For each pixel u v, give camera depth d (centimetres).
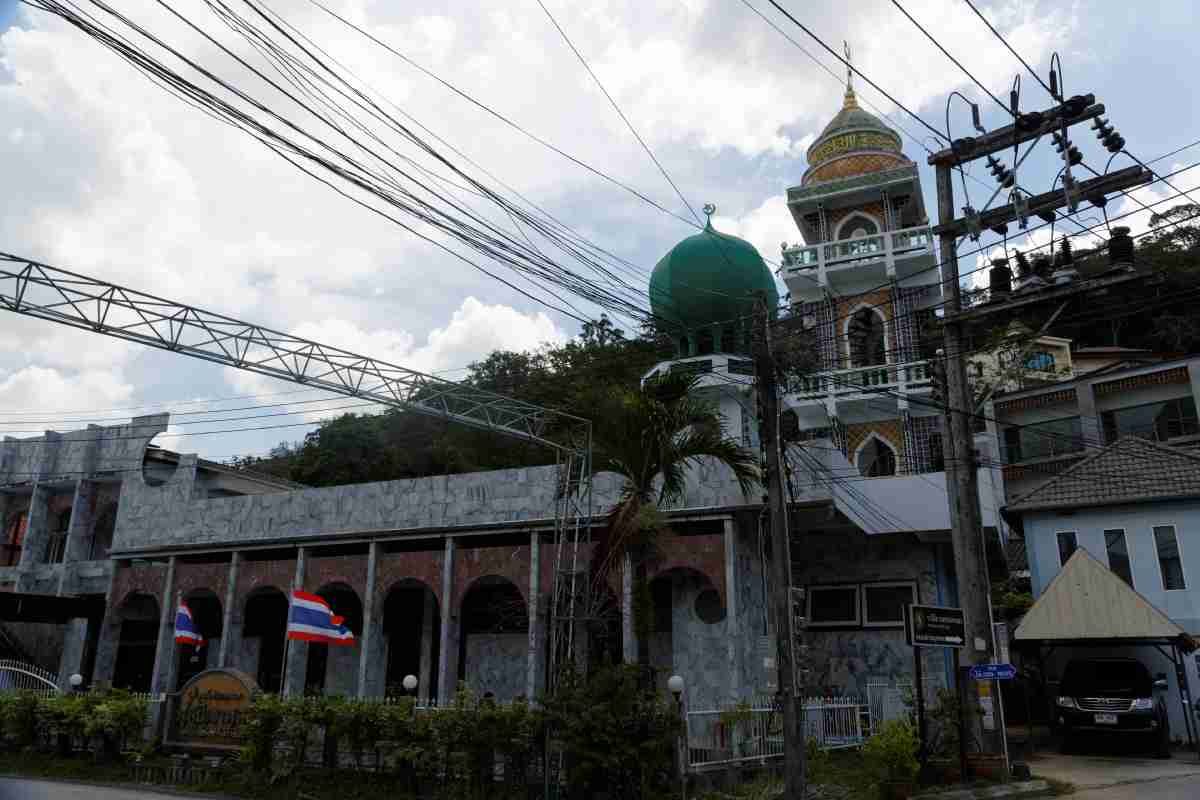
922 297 3953
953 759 1814
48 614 3412
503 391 5553
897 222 4234
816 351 3919
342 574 3038
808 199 4272
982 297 3841
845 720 2295
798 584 2989
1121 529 2969
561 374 5541
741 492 2489
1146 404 4025
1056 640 2548
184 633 2819
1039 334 1962
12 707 2473
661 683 2741
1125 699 2309
